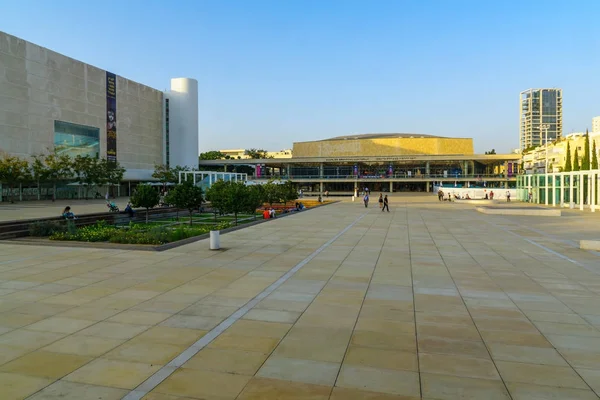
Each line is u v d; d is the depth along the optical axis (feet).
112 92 231.30
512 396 14.34
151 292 28.35
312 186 328.49
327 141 332.19
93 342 19.35
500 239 56.85
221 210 79.46
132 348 18.62
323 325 21.72
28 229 59.36
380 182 321.52
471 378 15.69
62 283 30.86
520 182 178.29
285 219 89.30
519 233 63.87
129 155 247.09
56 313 23.72
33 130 178.91
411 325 21.76
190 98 287.07
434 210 120.78
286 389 14.85
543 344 19.11
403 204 156.15
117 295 27.58
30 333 20.53
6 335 20.26
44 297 27.04
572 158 252.62
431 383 15.30
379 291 28.81
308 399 14.14
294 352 18.16
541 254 44.55
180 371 16.29
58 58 193.16
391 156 294.87
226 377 15.79
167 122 285.02
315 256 42.93
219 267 37.01
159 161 279.69
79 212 89.66
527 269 36.63
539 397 14.26
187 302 25.95
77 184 194.80
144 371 16.31
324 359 17.44
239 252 45.16
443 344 19.11
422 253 45.14
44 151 184.24
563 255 43.88
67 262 39.06
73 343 19.22
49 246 48.73
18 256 42.09
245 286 30.12
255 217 91.61
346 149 327.88
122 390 14.79
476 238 57.93
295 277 33.14
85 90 210.79
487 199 188.96
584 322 22.25
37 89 181.06
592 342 19.36
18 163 151.64
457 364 16.94
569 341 19.49
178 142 284.61
